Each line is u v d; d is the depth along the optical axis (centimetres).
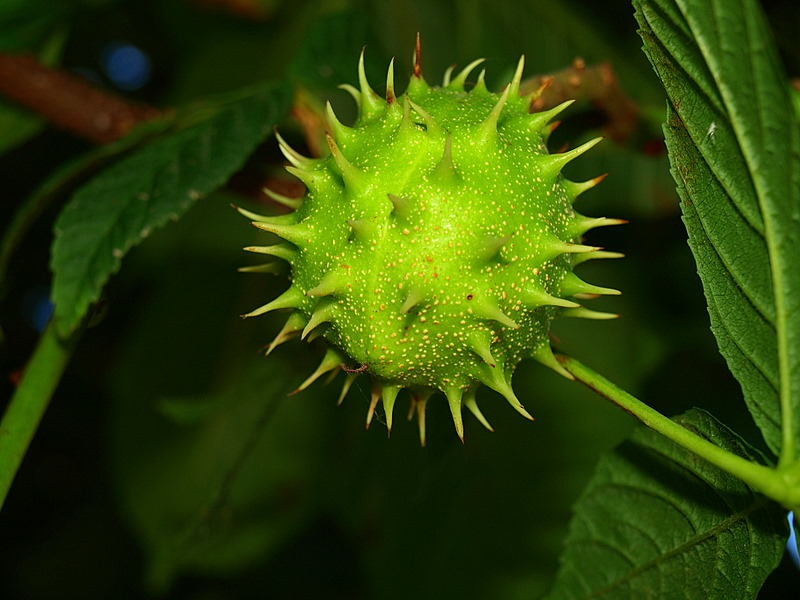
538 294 25
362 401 37
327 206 25
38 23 34
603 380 25
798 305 25
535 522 35
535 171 25
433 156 24
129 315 50
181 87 40
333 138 25
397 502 36
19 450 27
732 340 24
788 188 25
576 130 31
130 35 49
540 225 25
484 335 25
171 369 38
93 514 53
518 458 35
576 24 37
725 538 25
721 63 25
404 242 24
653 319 37
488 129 25
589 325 36
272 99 30
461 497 36
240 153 29
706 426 25
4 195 49
